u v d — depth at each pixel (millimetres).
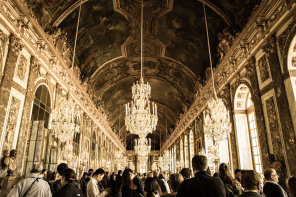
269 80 9438
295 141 7676
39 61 11750
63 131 9766
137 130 9867
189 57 19875
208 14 14367
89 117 22234
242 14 11766
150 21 17344
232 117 12977
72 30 15031
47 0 11453
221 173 5148
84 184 8758
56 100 14047
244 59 11727
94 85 23016
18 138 9703
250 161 12039
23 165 10125
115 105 32812
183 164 27828
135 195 5285
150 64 23547
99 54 19844
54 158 12773
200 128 20375
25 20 9977
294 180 3346
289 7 8102
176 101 30062
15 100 9617
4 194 7723
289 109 8078
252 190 3297
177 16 16344
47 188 4762
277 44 8867
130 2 15508
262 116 9852
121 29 18094
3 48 8898
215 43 15750
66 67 15055
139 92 10164
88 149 21828
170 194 4301
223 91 14664
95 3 14391
